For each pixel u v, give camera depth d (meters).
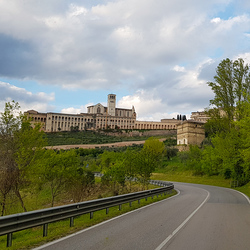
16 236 12.03
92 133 165.00
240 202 17.95
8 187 18.78
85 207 10.42
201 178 54.31
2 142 19.39
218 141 34.84
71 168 26.45
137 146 113.69
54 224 12.89
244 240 7.60
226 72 32.41
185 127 98.50
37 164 20.59
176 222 10.27
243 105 25.02
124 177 37.53
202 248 6.73
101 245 6.92
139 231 8.64
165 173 67.62
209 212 13.09
